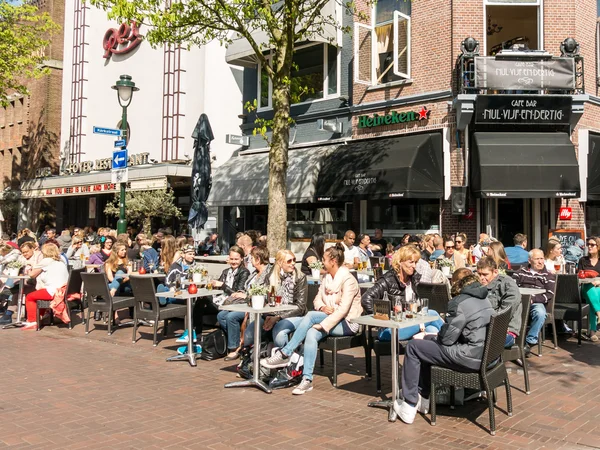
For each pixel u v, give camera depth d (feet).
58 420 18.13
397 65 49.88
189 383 22.90
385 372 24.94
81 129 93.66
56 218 102.68
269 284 25.18
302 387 21.50
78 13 95.45
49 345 30.55
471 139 46.78
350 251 38.68
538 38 47.83
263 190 58.34
